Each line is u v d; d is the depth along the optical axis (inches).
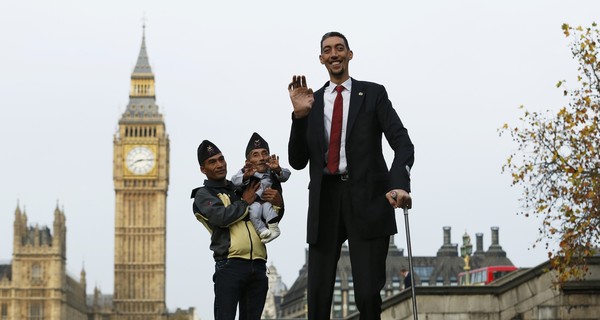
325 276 405.4
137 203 7701.8
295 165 420.8
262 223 431.5
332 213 406.0
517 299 1069.8
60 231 7190.0
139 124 7751.0
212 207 424.2
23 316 7062.0
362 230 398.6
